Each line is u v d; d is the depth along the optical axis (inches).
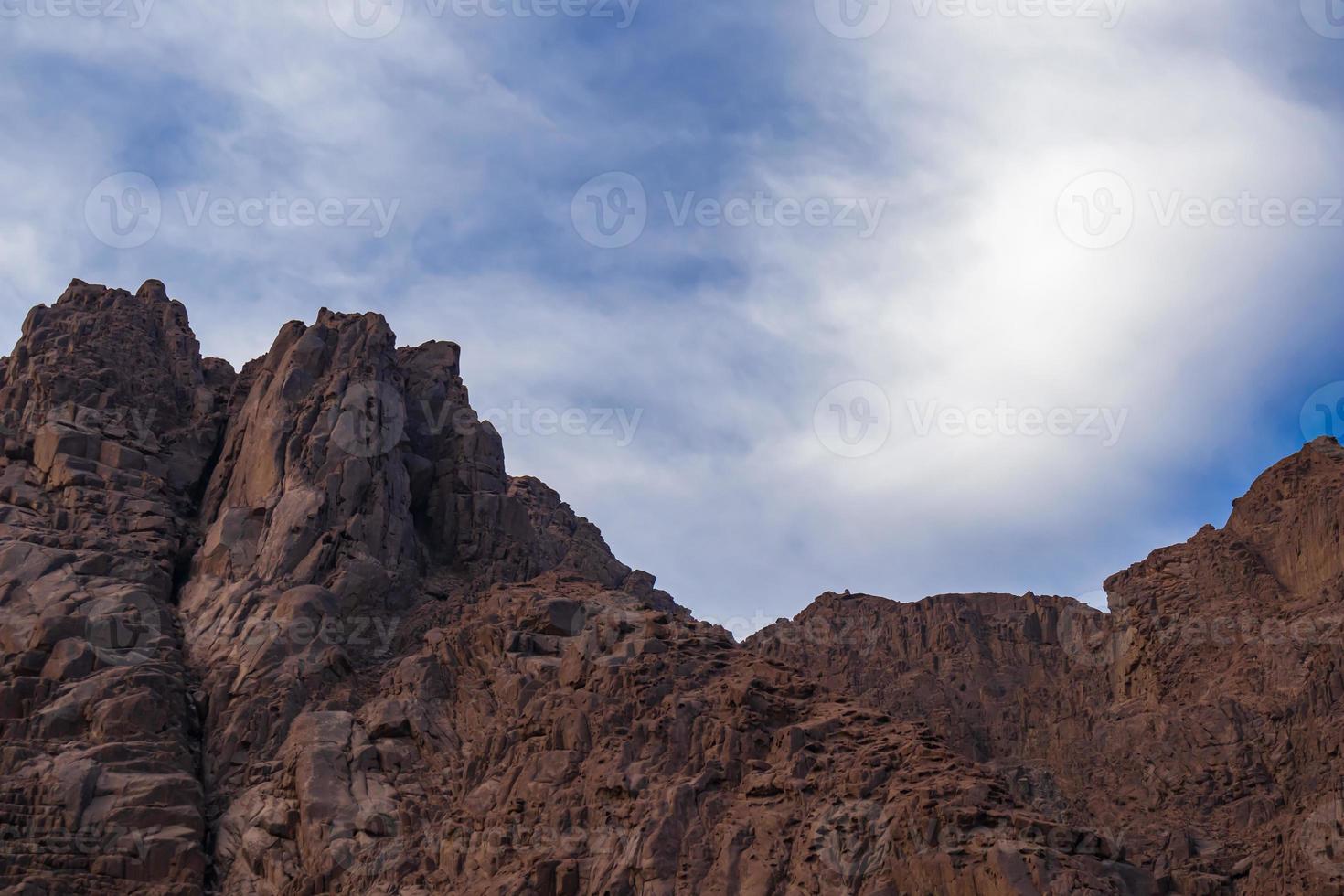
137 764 2942.9
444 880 2763.3
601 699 2970.0
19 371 3855.8
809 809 2677.2
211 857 2901.1
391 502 3663.9
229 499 3688.5
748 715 2871.6
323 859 2832.2
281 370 3828.7
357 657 3368.6
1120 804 3914.9
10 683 3034.0
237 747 3102.9
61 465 3595.0
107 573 3371.1
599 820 2755.9
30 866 2765.7
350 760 3024.1
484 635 3294.8
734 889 2596.0
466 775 2974.9
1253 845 3496.6
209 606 3417.8
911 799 2591.0
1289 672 3919.8
